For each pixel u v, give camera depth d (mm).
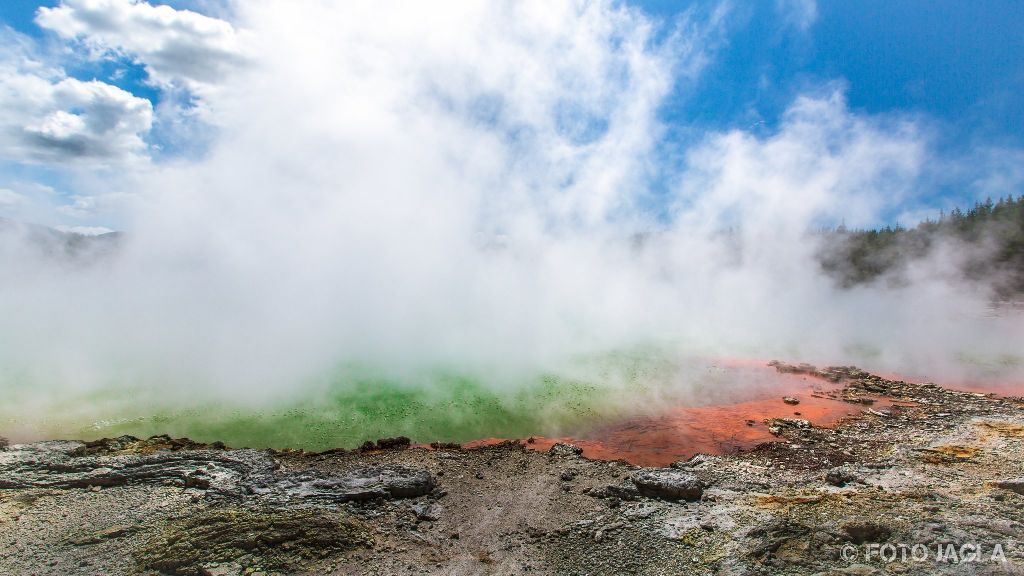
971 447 12805
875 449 14172
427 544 9266
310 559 8484
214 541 8703
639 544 8883
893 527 8430
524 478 12211
